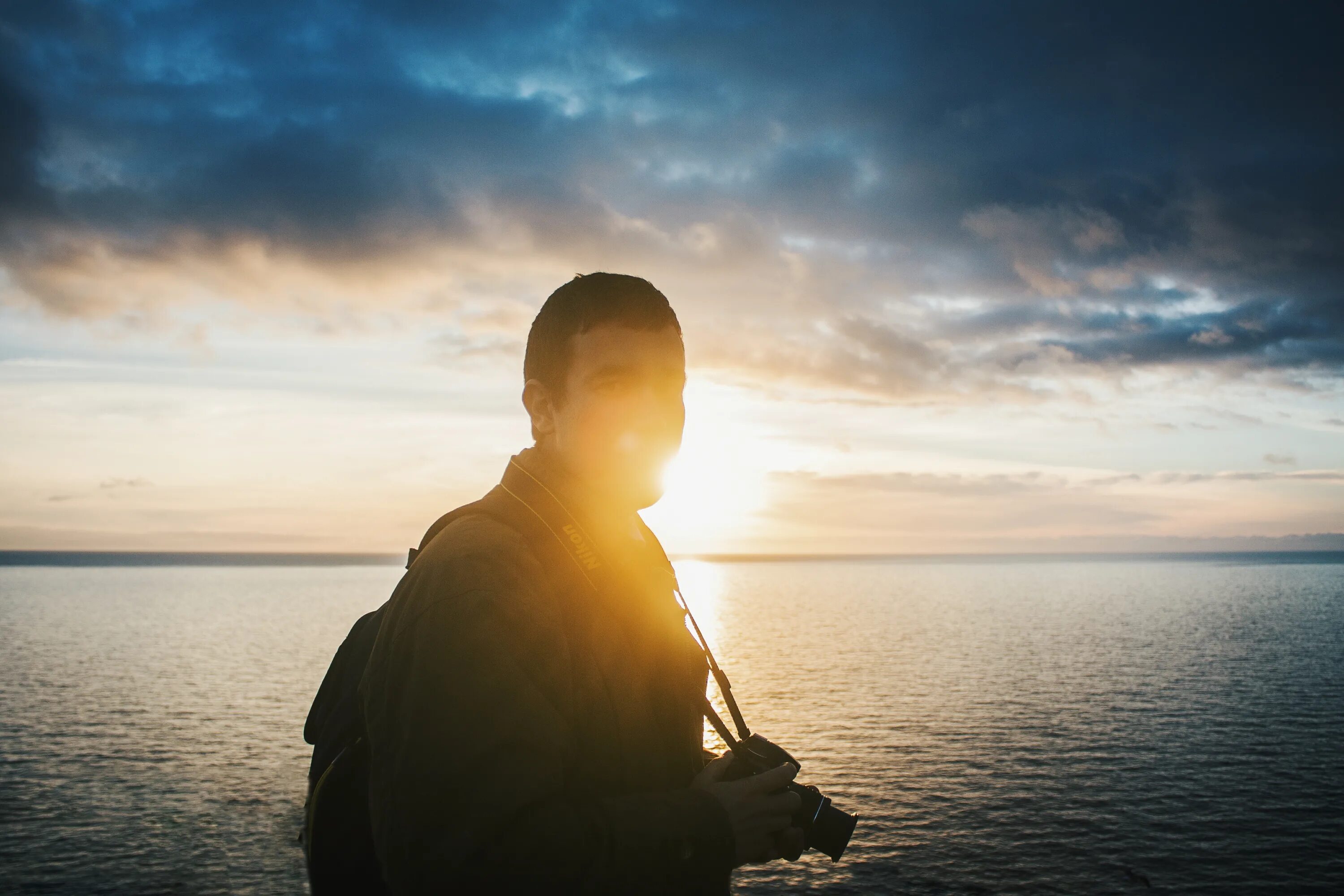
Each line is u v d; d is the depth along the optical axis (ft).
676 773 6.08
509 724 4.91
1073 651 461.78
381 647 5.59
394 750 5.08
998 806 187.73
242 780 206.59
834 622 643.04
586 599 5.83
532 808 4.73
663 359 6.37
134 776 210.18
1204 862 154.92
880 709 298.97
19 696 330.13
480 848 4.60
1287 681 362.94
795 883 145.28
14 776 210.38
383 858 4.96
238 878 145.18
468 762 4.79
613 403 6.15
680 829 5.17
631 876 4.90
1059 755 233.96
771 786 5.85
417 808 4.80
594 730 5.60
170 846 161.17
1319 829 173.37
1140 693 334.03
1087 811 184.03
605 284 6.37
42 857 156.04
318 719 6.43
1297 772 216.33
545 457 6.44
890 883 144.66
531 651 5.24
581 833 4.78
